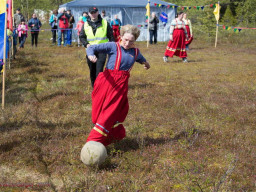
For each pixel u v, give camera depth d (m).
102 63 6.93
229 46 20.47
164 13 23.09
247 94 7.64
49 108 6.33
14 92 7.55
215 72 10.84
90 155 3.66
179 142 4.65
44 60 13.17
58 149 4.31
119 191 3.36
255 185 3.47
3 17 6.20
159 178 3.68
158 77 9.70
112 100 3.90
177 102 6.80
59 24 19.31
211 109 6.36
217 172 3.77
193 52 17.22
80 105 6.64
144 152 4.28
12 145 4.39
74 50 17.12
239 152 4.33
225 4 31.20
